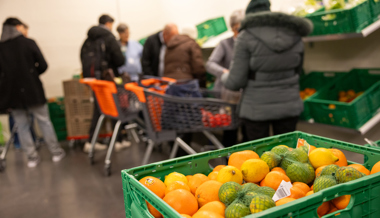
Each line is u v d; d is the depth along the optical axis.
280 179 0.90
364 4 2.10
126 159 3.71
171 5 5.53
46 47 5.29
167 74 3.40
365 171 0.95
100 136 4.29
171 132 2.41
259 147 1.17
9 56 3.50
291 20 1.87
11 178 3.34
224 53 2.89
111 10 5.67
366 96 2.14
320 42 2.95
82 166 3.57
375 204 0.77
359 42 2.60
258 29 1.92
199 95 2.69
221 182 0.91
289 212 0.63
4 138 5.05
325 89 2.48
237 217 0.73
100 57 3.71
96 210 2.47
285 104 2.03
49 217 2.41
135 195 0.82
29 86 3.54
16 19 3.57
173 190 0.86
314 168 1.02
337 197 0.78
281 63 1.95
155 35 4.07
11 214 2.51
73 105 4.38
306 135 1.22
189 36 3.43
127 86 2.43
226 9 4.23
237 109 2.26
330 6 2.33
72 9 5.36
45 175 3.36
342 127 2.21
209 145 3.78
